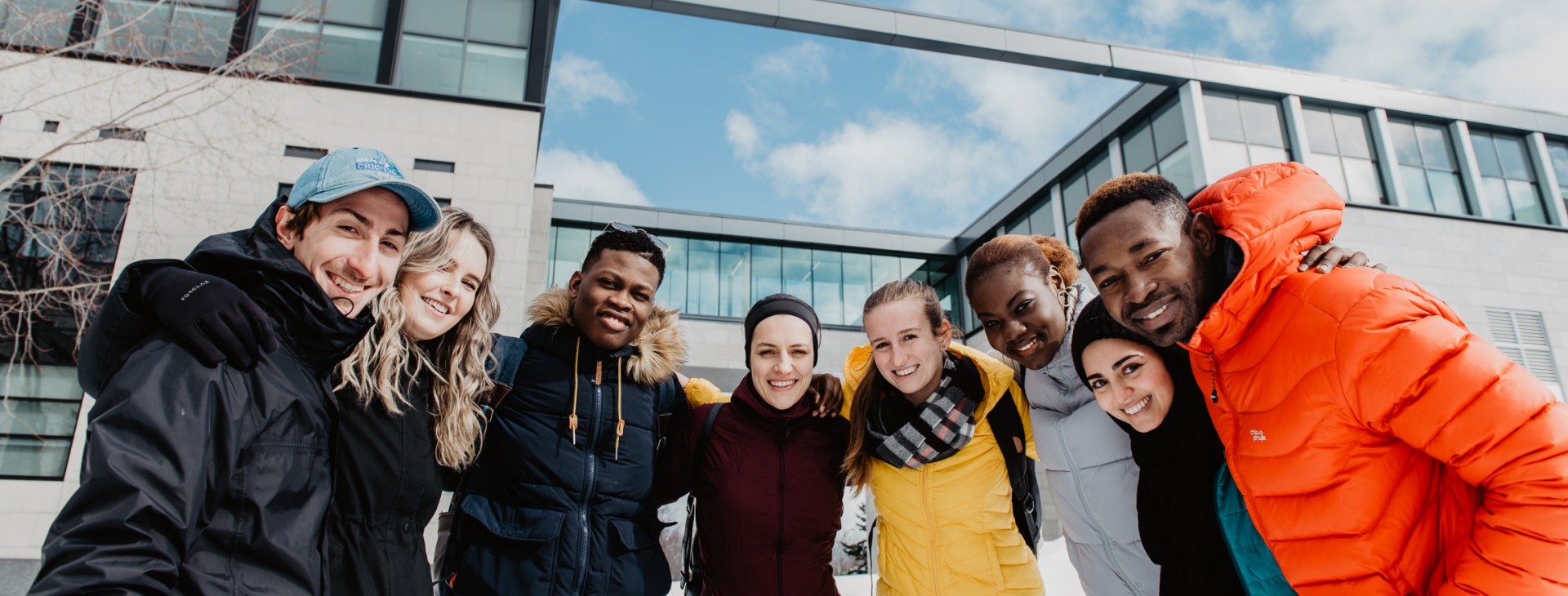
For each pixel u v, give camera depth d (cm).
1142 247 189
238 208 904
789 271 1820
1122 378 221
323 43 1038
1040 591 276
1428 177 1298
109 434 125
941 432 262
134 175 871
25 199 840
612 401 264
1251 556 204
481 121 1041
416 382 213
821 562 277
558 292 281
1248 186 194
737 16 1151
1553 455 146
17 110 767
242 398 145
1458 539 168
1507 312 1198
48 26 821
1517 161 1374
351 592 178
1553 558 145
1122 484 256
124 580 116
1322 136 1277
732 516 270
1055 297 256
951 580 268
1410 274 1172
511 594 230
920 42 1208
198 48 941
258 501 148
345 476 185
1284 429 180
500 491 247
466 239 224
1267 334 187
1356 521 172
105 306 145
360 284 173
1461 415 154
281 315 159
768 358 274
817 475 280
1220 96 1270
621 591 242
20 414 790
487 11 1126
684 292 1714
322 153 968
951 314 1888
